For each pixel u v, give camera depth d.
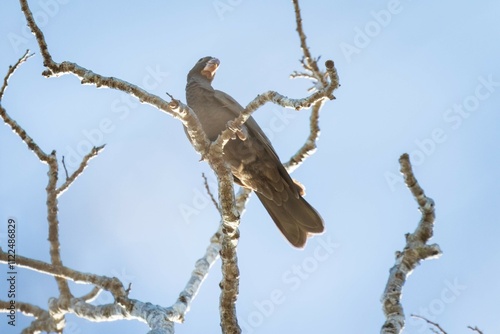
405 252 10.64
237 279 10.68
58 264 11.24
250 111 10.80
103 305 11.16
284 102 10.31
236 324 10.60
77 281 11.12
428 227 10.75
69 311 11.30
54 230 11.33
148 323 10.55
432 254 10.55
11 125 11.33
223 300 10.64
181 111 10.83
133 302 10.91
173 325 10.66
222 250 10.72
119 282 11.01
